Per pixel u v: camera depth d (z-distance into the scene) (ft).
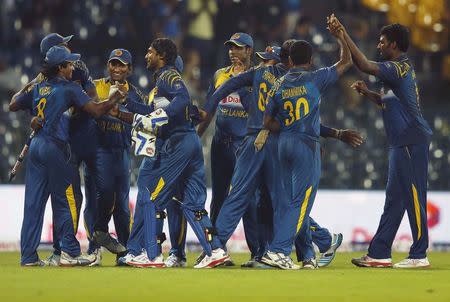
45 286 88.58
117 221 125.08
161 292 83.76
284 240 112.68
